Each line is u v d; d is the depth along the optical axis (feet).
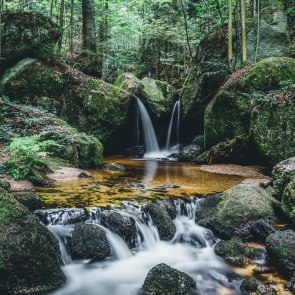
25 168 24.13
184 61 60.75
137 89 48.29
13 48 37.88
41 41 39.27
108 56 63.21
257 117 31.32
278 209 20.58
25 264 13.92
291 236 16.74
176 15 64.64
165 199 21.65
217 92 40.27
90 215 18.54
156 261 17.80
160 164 37.24
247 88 34.96
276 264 16.49
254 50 43.06
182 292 14.25
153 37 65.41
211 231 20.20
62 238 17.12
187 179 28.35
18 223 14.44
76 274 15.99
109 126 41.65
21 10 38.91
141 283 15.56
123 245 18.08
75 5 65.41
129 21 64.80
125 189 23.90
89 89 40.75
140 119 46.37
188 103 45.75
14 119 31.50
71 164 30.48
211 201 21.50
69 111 39.09
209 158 36.50
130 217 18.88
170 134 49.03
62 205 19.26
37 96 37.52
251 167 34.19
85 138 32.35
